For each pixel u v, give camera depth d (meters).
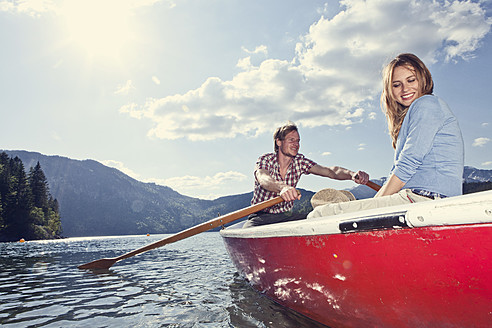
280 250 2.17
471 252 1.06
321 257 1.76
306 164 3.61
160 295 3.38
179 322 2.35
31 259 9.22
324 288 1.83
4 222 58.09
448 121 1.62
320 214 1.99
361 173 3.22
